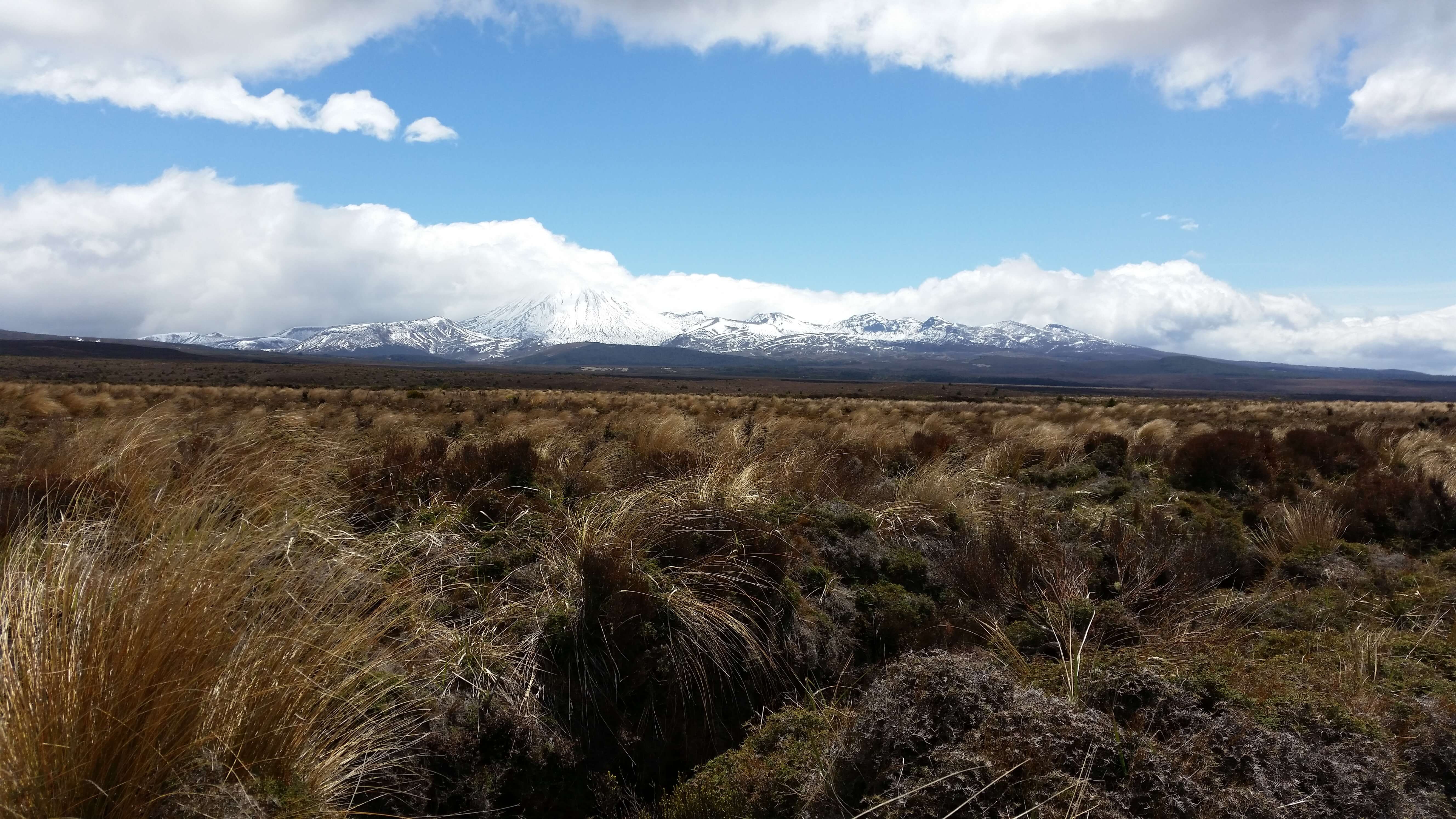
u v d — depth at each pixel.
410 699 3.97
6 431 10.93
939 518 7.37
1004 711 3.40
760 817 3.63
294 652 3.28
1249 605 6.37
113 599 2.89
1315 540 8.05
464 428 15.39
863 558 6.20
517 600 5.10
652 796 4.41
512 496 6.52
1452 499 9.03
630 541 5.38
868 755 3.44
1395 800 3.22
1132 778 3.05
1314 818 3.05
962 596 6.10
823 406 29.66
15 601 3.03
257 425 7.16
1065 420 23.72
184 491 5.06
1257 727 3.52
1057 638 5.30
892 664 4.28
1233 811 2.95
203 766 2.74
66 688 2.61
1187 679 4.04
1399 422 22.94
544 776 4.12
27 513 4.73
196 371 92.50
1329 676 4.67
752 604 5.24
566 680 4.54
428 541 5.57
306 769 3.14
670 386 109.88
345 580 4.15
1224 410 34.66
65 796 2.44
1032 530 7.52
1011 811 2.90
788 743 4.09
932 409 30.94
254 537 4.01
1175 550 7.15
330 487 6.19
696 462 8.45
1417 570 7.41
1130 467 11.50
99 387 30.97
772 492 7.25
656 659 4.67
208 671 2.93
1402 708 4.14
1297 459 11.88
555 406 26.67
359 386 73.75
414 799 3.64
